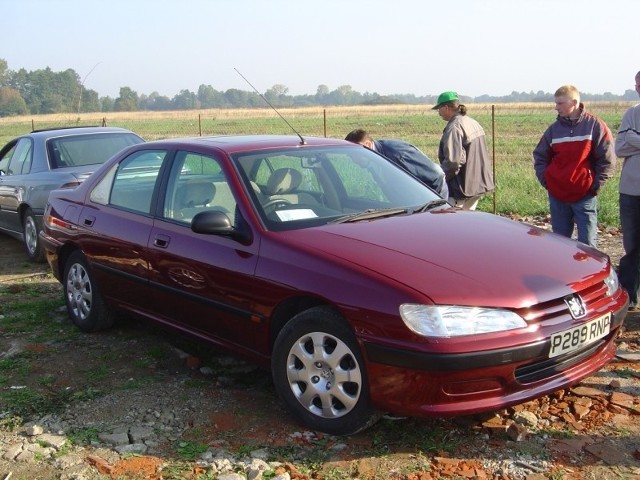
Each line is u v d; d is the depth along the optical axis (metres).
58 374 5.18
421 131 38.31
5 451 4.04
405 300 3.70
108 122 65.12
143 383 4.96
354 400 3.94
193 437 4.14
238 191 4.73
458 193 7.32
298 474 3.67
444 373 3.60
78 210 6.13
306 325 4.09
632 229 6.10
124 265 5.51
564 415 4.21
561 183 6.41
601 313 4.11
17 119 77.75
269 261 4.34
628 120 5.95
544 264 4.13
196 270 4.79
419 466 3.72
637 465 3.67
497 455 3.81
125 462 3.88
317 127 45.91
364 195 5.18
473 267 3.97
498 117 50.97
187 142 5.43
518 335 3.70
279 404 4.55
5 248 10.09
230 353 4.81
